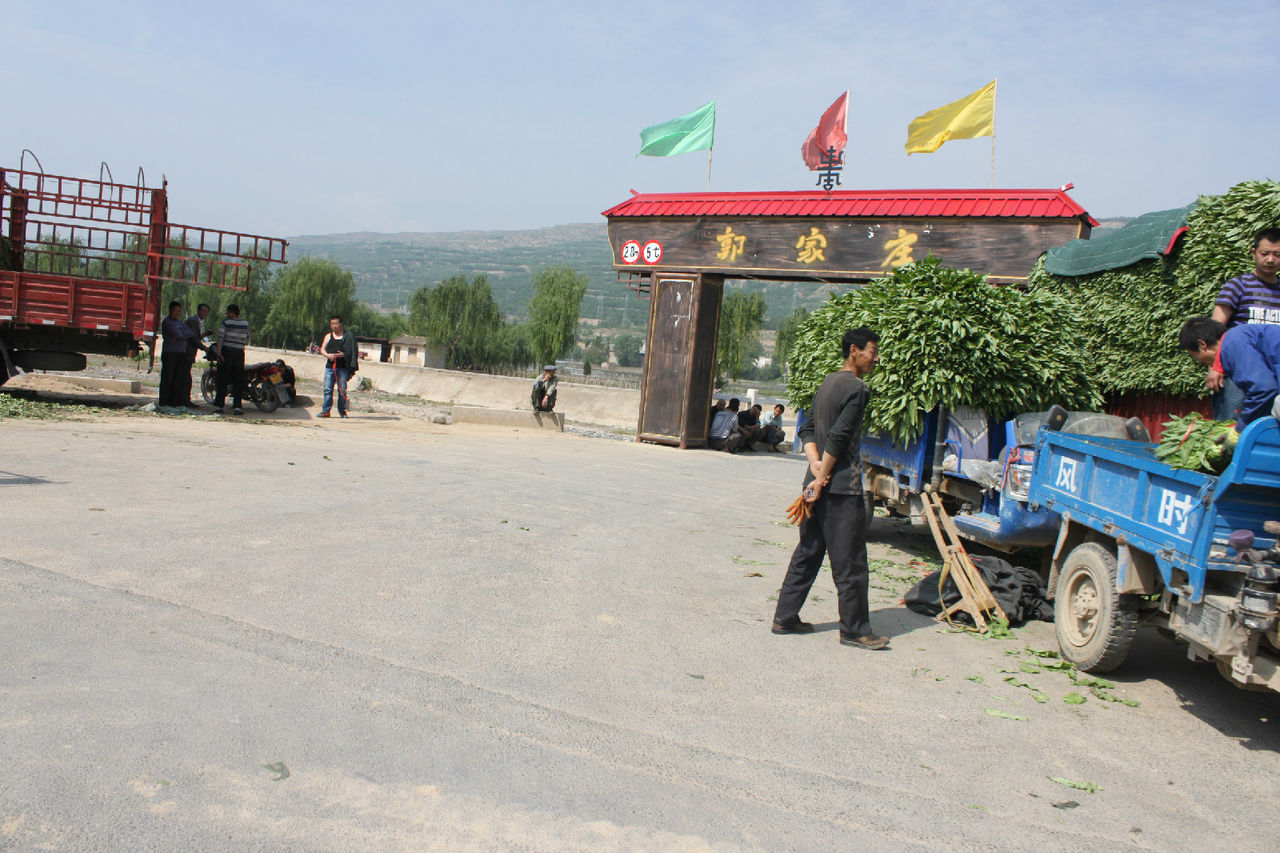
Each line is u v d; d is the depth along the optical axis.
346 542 6.85
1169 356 8.27
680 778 3.56
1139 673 5.59
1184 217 8.10
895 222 16.47
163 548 6.07
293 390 18.88
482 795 3.25
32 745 3.24
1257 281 5.95
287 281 71.38
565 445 17.44
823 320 9.63
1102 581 5.34
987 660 5.63
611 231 20.08
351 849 2.83
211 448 11.20
